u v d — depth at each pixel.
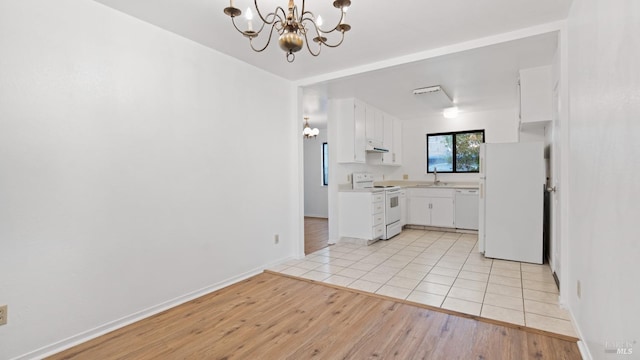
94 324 2.12
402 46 2.85
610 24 1.39
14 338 1.79
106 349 1.98
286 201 3.87
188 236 2.73
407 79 3.83
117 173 2.24
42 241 1.89
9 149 1.76
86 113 2.08
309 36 2.63
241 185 3.24
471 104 5.30
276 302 2.69
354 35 2.61
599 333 1.56
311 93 4.54
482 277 3.25
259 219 3.47
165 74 2.54
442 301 2.66
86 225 2.08
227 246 3.09
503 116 5.76
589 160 1.75
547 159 4.03
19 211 1.80
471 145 6.17
